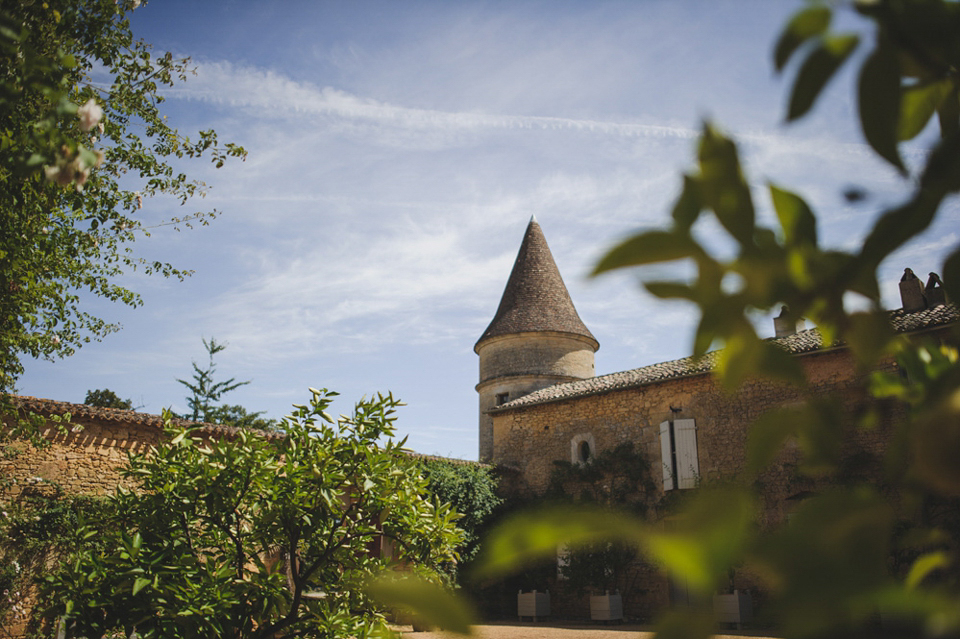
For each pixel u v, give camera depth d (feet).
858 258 1.17
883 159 1.20
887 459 1.29
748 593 43.68
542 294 90.84
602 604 54.49
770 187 1.16
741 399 54.85
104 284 27.81
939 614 0.86
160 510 17.43
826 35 1.25
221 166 27.89
